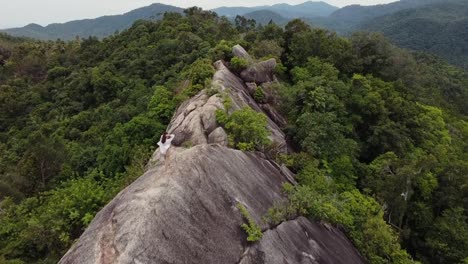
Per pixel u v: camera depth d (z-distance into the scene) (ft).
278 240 33.42
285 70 101.91
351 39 131.64
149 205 26.58
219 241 28.25
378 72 128.67
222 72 73.05
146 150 62.54
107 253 23.98
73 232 46.88
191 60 149.38
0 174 116.57
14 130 170.50
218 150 37.68
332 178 65.67
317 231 40.91
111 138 80.38
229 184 33.65
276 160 55.31
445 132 111.04
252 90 76.59
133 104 135.23
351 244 48.39
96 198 48.03
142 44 191.52
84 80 178.81
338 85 89.81
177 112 66.39
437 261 72.43
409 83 139.95
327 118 71.92
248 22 204.64
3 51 301.63
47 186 90.84
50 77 213.25
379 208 62.54
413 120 100.68
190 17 215.10
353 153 79.36
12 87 215.72
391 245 51.78
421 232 76.84
